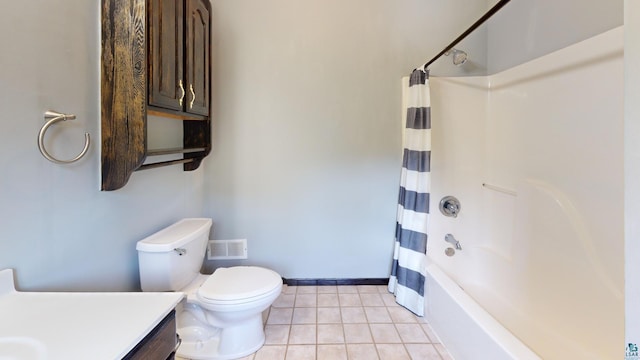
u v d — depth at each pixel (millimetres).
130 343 779
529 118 2057
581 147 1664
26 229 1081
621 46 1466
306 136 2580
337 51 2533
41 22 1112
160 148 1971
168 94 1549
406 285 2285
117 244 1547
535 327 1802
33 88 1090
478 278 2379
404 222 2320
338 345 1855
